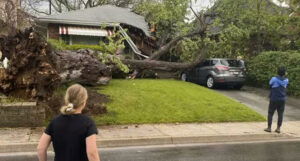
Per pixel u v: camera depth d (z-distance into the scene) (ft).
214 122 44.91
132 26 87.92
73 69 51.31
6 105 38.04
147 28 90.12
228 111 48.60
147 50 88.28
